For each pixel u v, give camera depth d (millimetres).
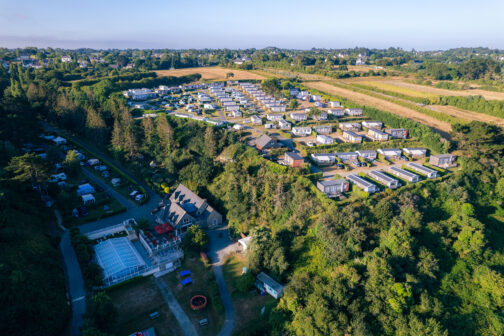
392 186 98000
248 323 65562
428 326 59000
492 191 102812
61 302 62531
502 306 66812
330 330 58531
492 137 111625
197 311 67812
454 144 124438
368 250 76312
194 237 85688
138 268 76875
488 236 85188
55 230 88250
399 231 76500
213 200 110562
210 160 119625
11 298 55312
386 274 66062
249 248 81750
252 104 198125
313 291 68125
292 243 82938
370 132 142500
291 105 182875
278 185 98312
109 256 78938
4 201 77688
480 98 175250
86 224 94500
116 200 108625
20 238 70688
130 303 68750
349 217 81438
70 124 155750
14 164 93500
